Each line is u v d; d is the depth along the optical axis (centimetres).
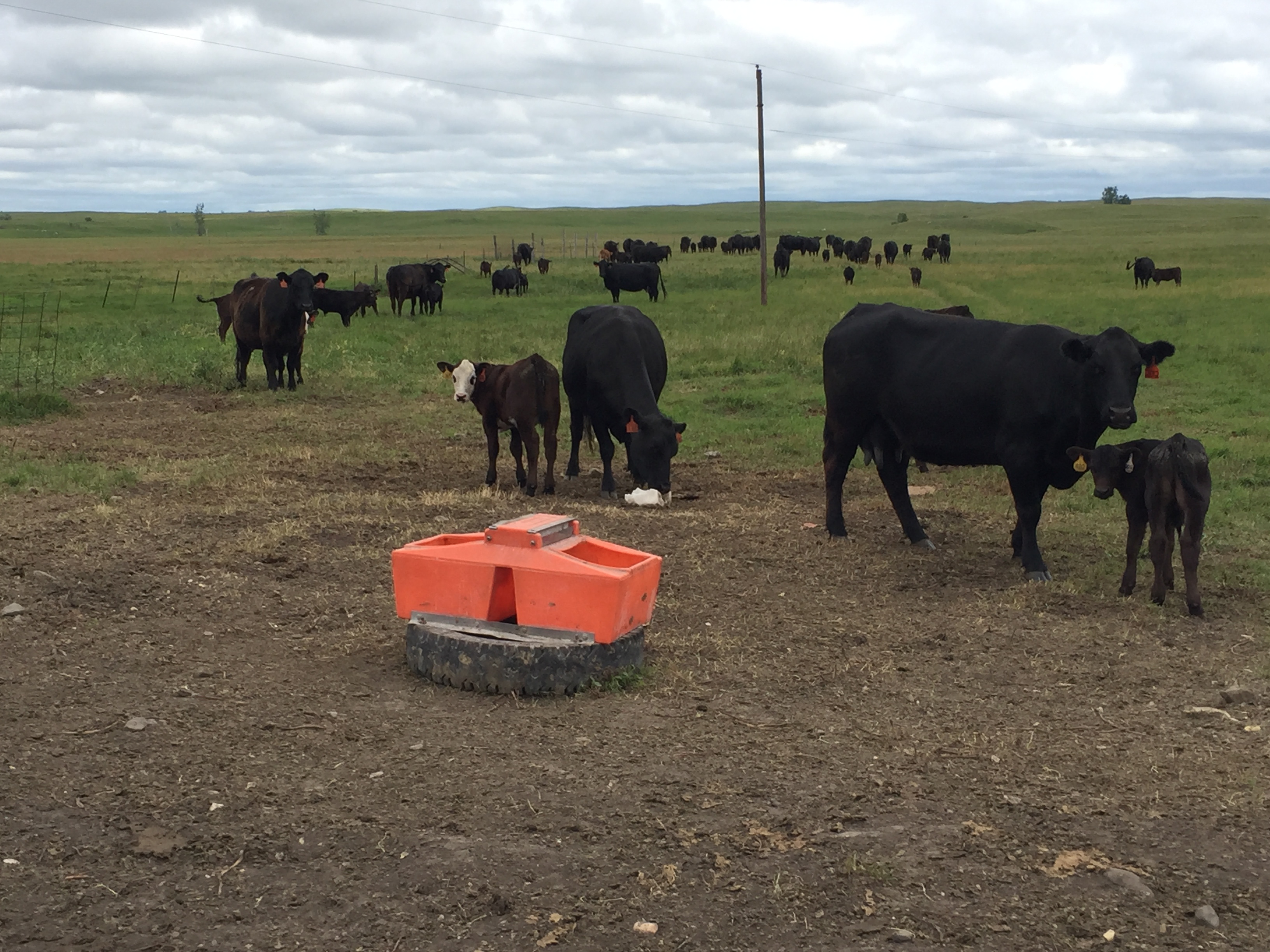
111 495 1092
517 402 1131
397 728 579
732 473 1315
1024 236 10838
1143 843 475
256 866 445
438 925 408
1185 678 679
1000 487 1241
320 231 15438
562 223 17125
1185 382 1959
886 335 979
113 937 397
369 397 1839
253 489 1133
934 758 557
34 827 468
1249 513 1089
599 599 632
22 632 702
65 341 2345
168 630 721
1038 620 786
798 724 597
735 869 447
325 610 773
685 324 2870
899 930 407
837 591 852
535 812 490
